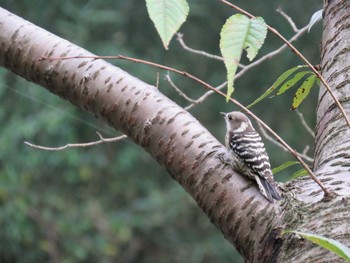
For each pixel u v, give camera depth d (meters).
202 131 4.29
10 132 17.75
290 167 17.91
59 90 4.67
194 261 18.89
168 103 4.39
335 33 4.56
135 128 4.40
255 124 13.71
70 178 18.69
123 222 19.16
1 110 18.02
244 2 19.73
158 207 19.30
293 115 19.20
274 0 19.44
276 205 3.92
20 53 4.73
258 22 3.28
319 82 4.61
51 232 18.66
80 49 4.65
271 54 5.89
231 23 3.28
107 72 4.53
